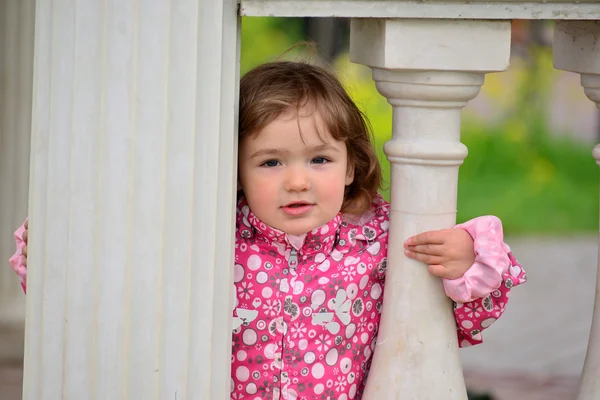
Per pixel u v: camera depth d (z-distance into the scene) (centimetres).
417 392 280
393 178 279
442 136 269
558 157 1307
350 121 314
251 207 303
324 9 252
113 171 252
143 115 249
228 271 261
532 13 257
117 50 247
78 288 257
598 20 286
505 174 1260
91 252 255
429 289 279
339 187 304
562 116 1388
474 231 275
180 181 252
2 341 575
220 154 255
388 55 256
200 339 260
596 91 301
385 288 287
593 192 1234
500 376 620
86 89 249
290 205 299
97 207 253
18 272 301
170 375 260
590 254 1025
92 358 259
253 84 303
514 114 1380
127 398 260
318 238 306
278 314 303
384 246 314
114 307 257
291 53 1306
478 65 259
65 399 262
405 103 269
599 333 307
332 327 305
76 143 251
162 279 256
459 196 1188
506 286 286
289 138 294
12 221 595
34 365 265
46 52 252
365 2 251
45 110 254
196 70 247
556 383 605
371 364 299
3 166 591
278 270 306
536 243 1066
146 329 258
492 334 739
